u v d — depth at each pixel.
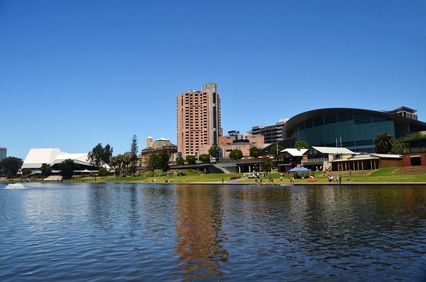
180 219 33.06
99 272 16.27
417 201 41.50
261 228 26.73
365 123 180.75
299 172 120.62
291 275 15.20
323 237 22.86
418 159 111.19
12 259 19.09
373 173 100.44
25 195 80.88
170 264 17.28
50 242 23.62
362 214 32.50
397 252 18.67
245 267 16.48
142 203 52.06
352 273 15.36
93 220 34.12
